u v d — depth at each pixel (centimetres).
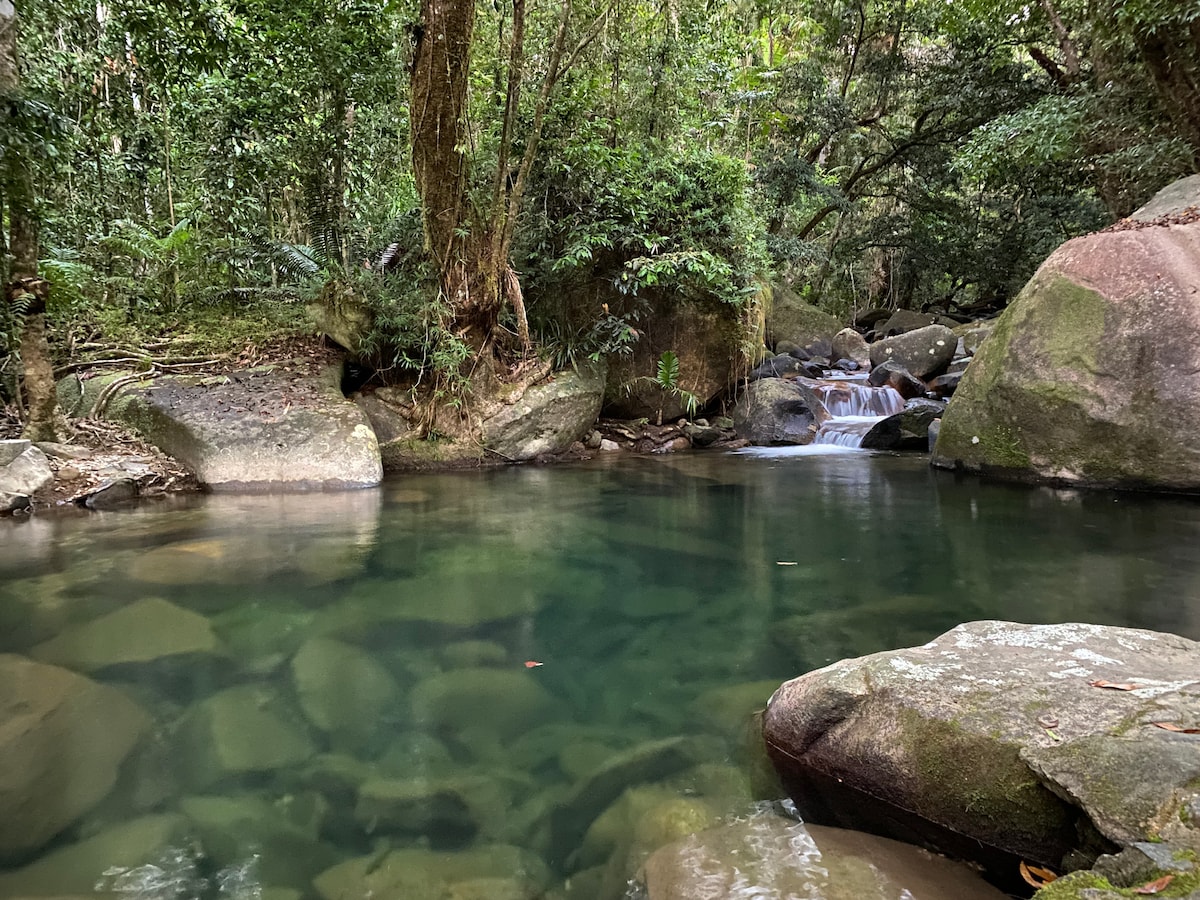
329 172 842
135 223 825
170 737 207
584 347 835
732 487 609
